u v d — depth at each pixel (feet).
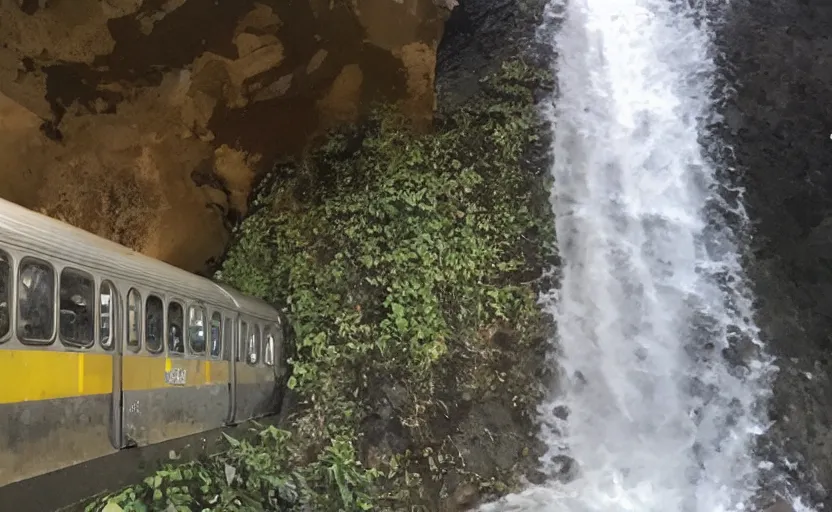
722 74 43.39
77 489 16.58
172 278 22.45
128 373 18.97
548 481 34.55
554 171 40.24
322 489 28.78
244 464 25.11
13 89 29.04
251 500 23.75
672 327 39.11
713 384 37.93
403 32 37.09
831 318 38.11
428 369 33.63
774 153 41.45
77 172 31.94
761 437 36.50
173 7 31.01
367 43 36.52
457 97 40.55
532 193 39.24
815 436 36.22
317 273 35.27
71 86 30.76
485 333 35.63
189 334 23.21
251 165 37.22
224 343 26.35
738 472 35.99
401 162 37.11
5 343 14.08
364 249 35.50
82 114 31.37
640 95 43.62
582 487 34.68
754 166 41.37
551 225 38.93
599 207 40.50
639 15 45.34
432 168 37.65
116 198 33.32
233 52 33.88
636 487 35.40
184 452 22.45
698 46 44.32
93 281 17.53
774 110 42.19
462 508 32.58
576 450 35.58
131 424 19.10
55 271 15.96
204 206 36.99
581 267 38.83
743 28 44.29
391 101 38.24
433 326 34.30
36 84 29.71
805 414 36.63
